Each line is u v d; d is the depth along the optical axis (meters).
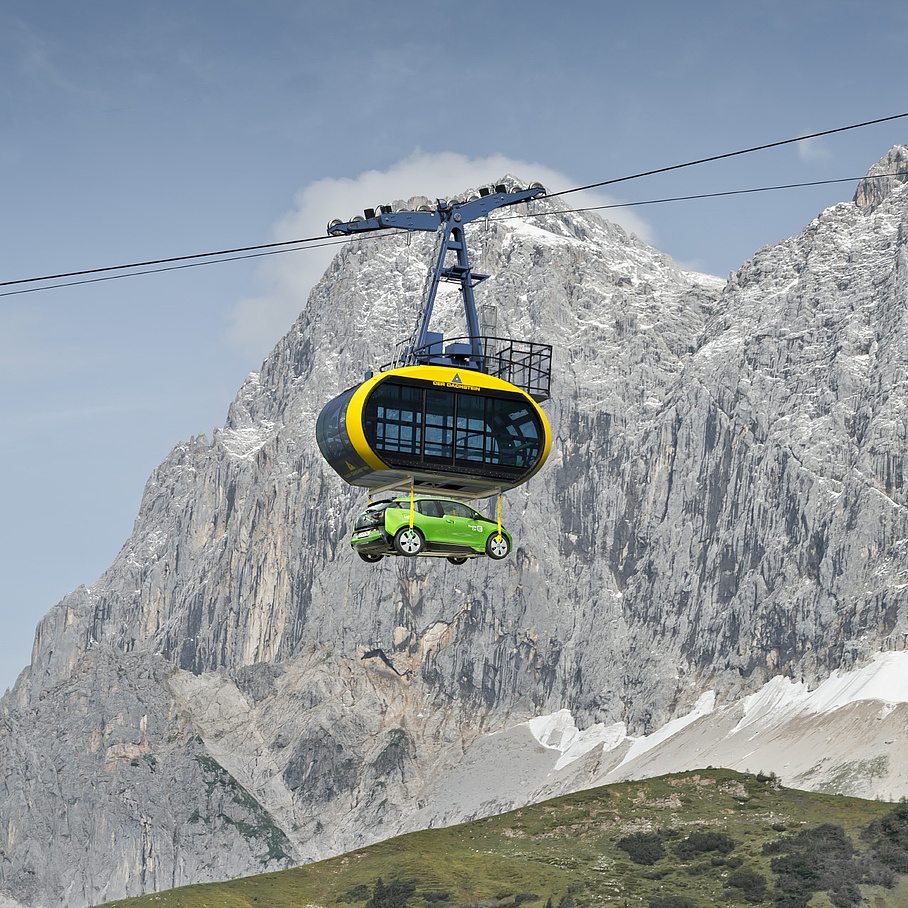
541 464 65.06
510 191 70.38
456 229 69.19
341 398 64.88
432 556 65.12
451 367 64.44
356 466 63.69
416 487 64.81
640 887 164.50
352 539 65.62
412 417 63.16
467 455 63.75
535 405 65.19
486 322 68.12
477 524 64.81
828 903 151.38
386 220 69.00
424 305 67.94
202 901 174.88
